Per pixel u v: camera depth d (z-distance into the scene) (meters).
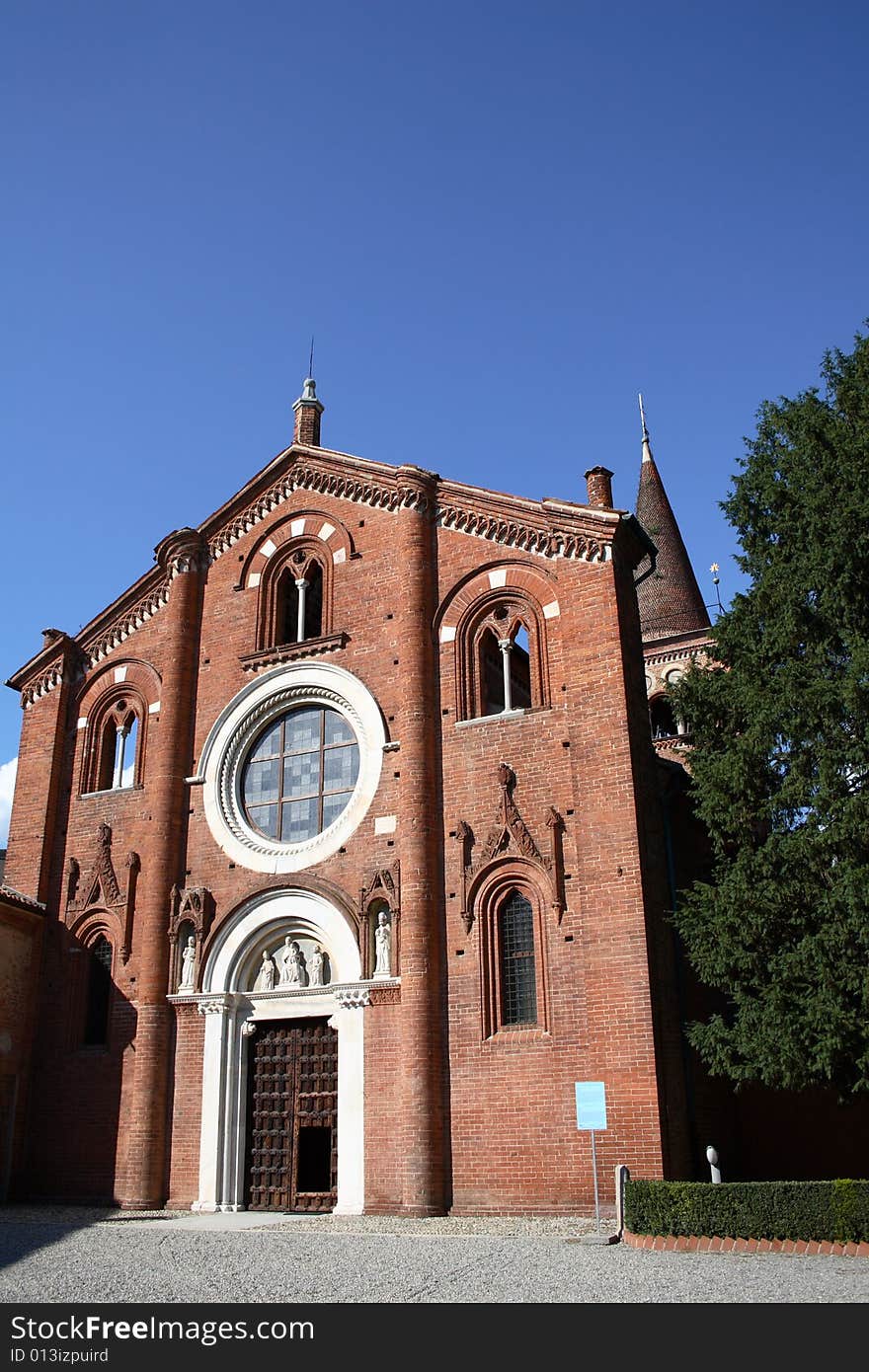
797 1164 29.77
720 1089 29.75
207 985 31.64
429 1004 28.00
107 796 35.56
